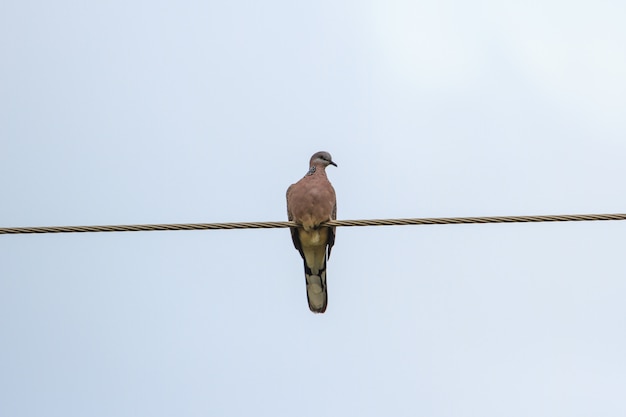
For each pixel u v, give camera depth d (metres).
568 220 11.55
